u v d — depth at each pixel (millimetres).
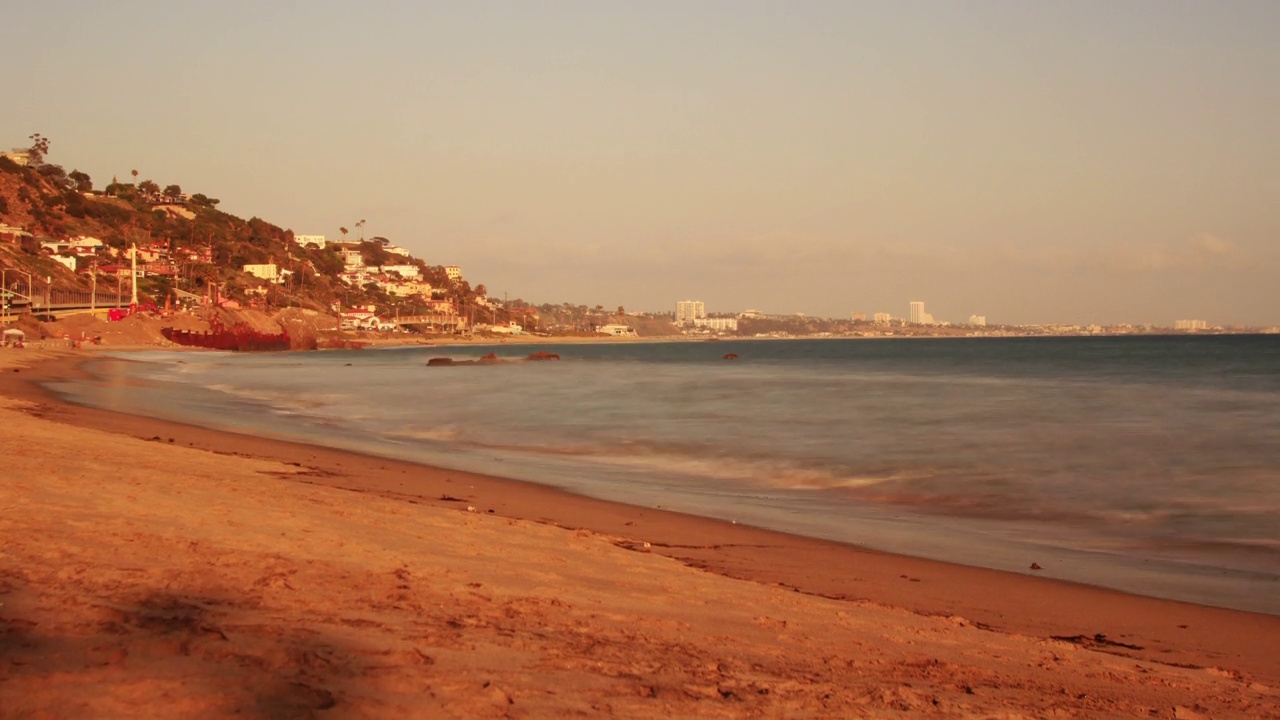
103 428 25266
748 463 24188
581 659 6523
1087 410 38000
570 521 15258
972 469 22672
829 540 14898
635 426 33344
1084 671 8109
